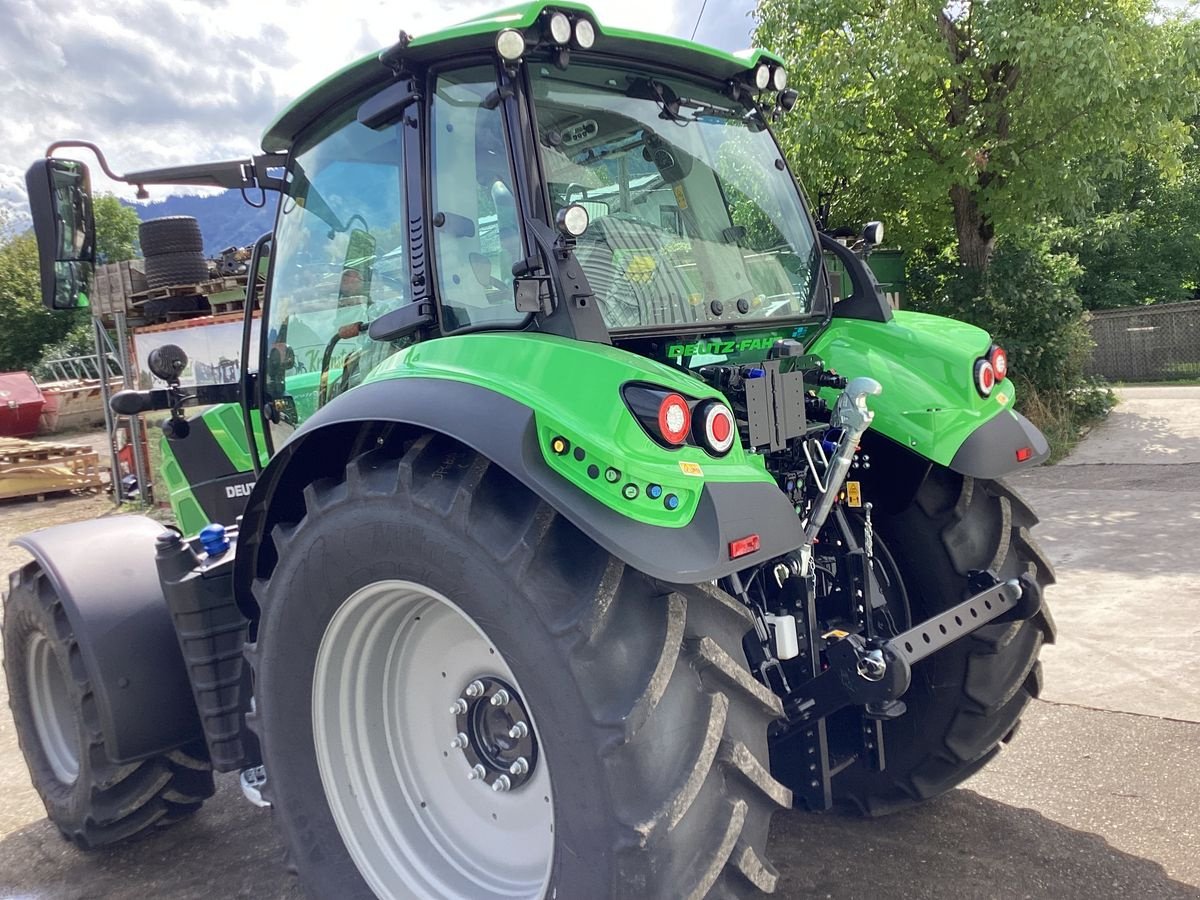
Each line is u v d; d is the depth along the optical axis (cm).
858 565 258
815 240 305
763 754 196
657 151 257
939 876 271
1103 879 264
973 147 892
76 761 336
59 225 281
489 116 225
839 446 236
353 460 221
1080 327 1102
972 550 283
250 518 253
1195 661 409
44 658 347
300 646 236
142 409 321
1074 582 535
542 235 209
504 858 235
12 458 1207
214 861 316
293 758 245
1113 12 863
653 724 181
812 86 924
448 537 196
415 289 237
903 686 218
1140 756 333
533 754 222
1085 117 882
